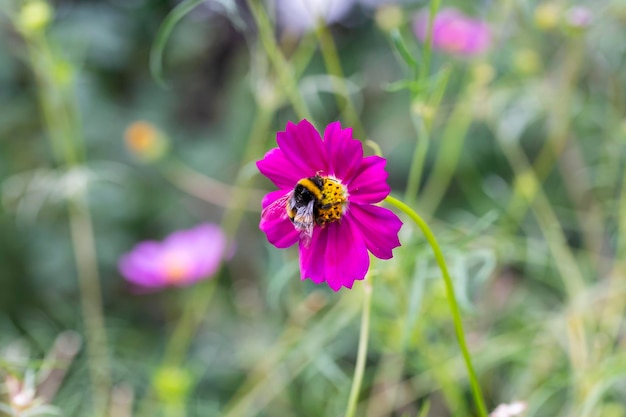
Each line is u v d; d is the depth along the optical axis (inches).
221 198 35.4
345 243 19.2
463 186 31.8
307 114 24.5
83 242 35.1
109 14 40.2
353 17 39.1
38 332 28.9
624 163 29.5
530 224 31.6
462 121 27.8
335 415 25.5
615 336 25.0
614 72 28.6
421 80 21.8
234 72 41.9
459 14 29.4
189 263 29.4
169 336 32.1
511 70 29.0
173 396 25.2
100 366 26.1
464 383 26.7
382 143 36.6
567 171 30.0
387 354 25.9
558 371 25.5
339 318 25.5
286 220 19.6
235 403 27.4
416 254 22.4
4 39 37.9
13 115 38.0
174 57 42.1
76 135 34.6
